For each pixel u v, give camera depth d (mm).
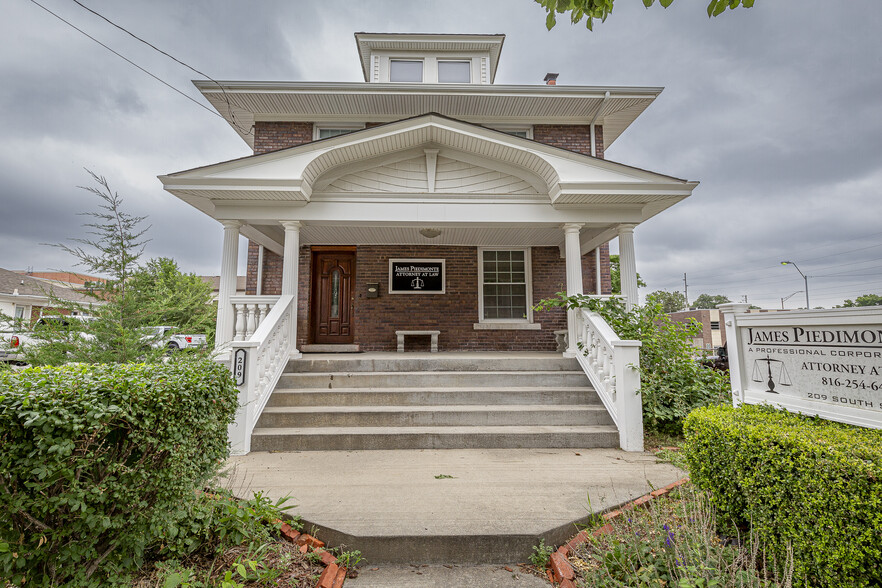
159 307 5695
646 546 2471
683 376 6125
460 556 2877
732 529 2705
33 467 1897
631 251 7465
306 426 5520
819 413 2805
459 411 5621
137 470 2234
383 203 7289
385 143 7078
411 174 7480
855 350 2643
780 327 3186
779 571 2262
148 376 2609
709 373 6367
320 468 4414
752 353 3443
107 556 2229
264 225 7785
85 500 2105
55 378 2254
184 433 2527
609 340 5605
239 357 5129
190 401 2541
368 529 2961
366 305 10297
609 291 10766
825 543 2006
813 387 2902
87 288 5488
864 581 1875
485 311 10555
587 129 10336
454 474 4219
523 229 8805
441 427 5504
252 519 2814
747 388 3498
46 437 1899
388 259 10438
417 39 11227
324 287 10406
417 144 7363
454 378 6418
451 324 10359
